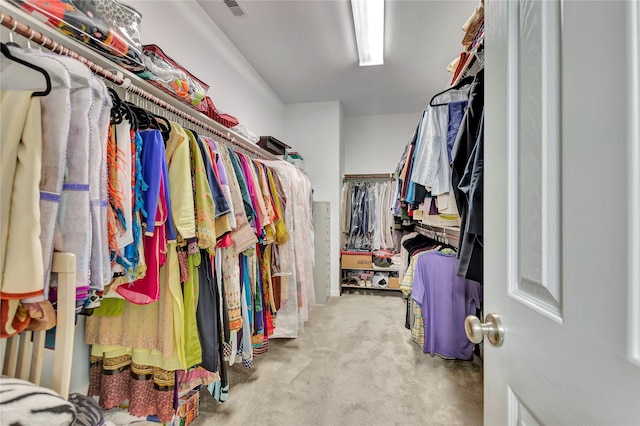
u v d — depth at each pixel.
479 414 1.46
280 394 1.62
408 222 3.35
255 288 1.70
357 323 2.73
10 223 0.60
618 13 0.31
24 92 0.63
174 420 1.26
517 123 0.52
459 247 1.18
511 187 0.53
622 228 0.30
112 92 0.90
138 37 1.10
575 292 0.36
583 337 0.35
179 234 1.08
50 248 0.65
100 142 0.78
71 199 0.71
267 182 1.90
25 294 0.59
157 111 1.48
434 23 2.23
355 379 1.77
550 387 0.41
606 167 0.32
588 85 0.35
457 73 1.55
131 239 0.90
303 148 3.88
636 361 0.29
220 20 2.22
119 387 1.14
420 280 2.06
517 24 0.52
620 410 0.30
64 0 0.85
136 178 0.96
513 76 0.53
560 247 0.40
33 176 0.61
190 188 1.10
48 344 0.93
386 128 4.37
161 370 1.12
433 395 1.61
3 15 0.69
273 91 3.49
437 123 1.48
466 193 1.08
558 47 0.41
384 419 1.42
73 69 0.71
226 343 1.41
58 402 0.60
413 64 2.86
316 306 3.28
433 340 2.02
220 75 2.34
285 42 2.50
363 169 4.43
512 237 0.52
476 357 2.04
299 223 2.39
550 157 0.42
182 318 1.09
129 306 1.11
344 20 2.21
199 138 1.25
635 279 0.29
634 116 0.29
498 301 0.57
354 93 3.58
